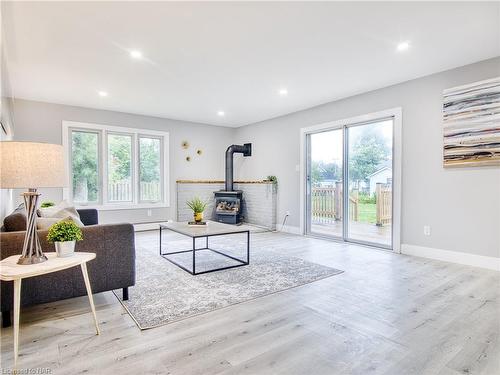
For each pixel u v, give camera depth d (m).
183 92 4.50
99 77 3.83
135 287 2.75
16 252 1.97
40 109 4.98
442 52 3.13
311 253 4.09
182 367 1.57
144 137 6.16
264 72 3.69
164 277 3.04
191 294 2.58
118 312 2.23
